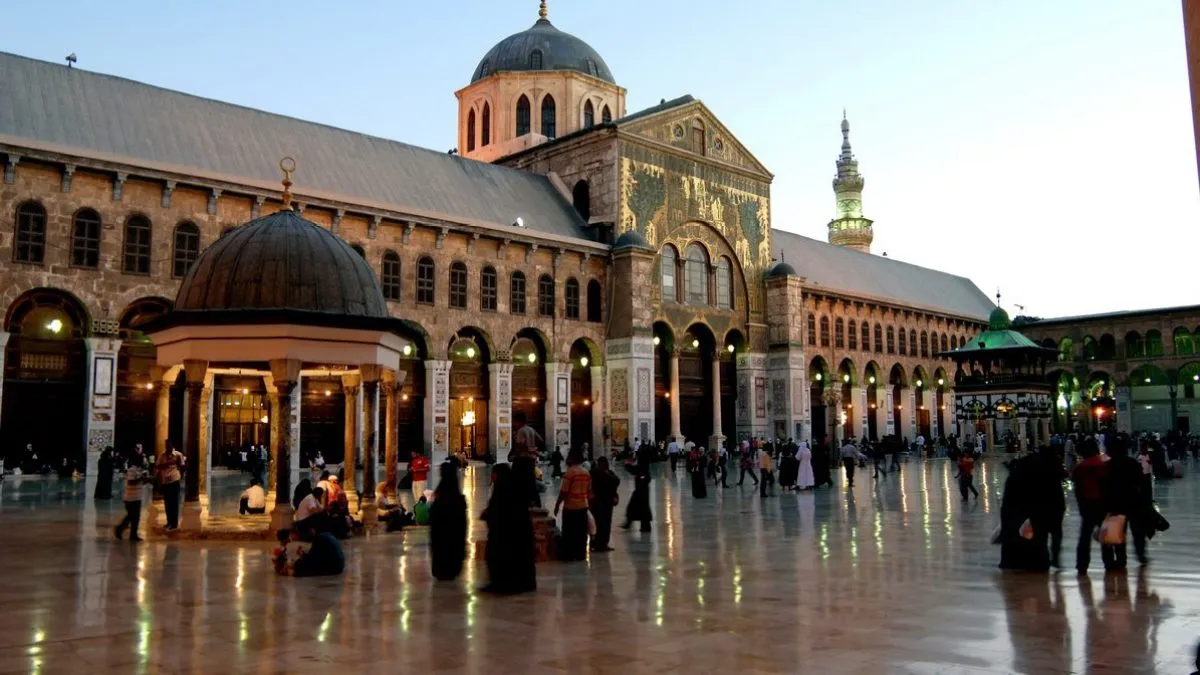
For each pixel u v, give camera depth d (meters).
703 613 11.16
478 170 56.69
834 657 8.91
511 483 12.89
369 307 20.53
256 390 45.09
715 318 62.72
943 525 21.48
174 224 39.84
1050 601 11.72
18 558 15.97
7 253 35.59
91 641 9.75
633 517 20.47
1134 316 88.69
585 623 10.60
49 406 37.50
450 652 9.23
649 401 55.84
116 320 38.00
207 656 9.10
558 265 54.12
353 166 49.25
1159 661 8.64
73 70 42.28
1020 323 94.75
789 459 34.78
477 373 51.25
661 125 60.19
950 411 86.12
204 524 20.34
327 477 20.67
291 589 12.91
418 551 17.05
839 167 132.38
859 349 75.88
